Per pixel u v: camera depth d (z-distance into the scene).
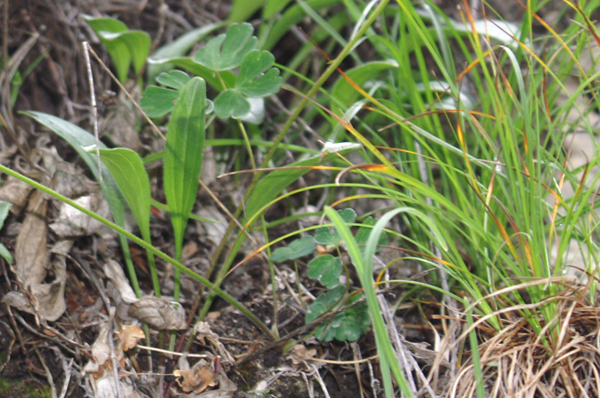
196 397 0.88
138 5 1.08
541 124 0.96
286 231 1.01
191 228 0.99
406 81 0.95
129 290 0.91
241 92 0.89
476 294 0.87
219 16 1.12
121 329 0.89
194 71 0.96
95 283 0.92
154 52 1.06
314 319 0.90
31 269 0.91
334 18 1.09
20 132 0.97
